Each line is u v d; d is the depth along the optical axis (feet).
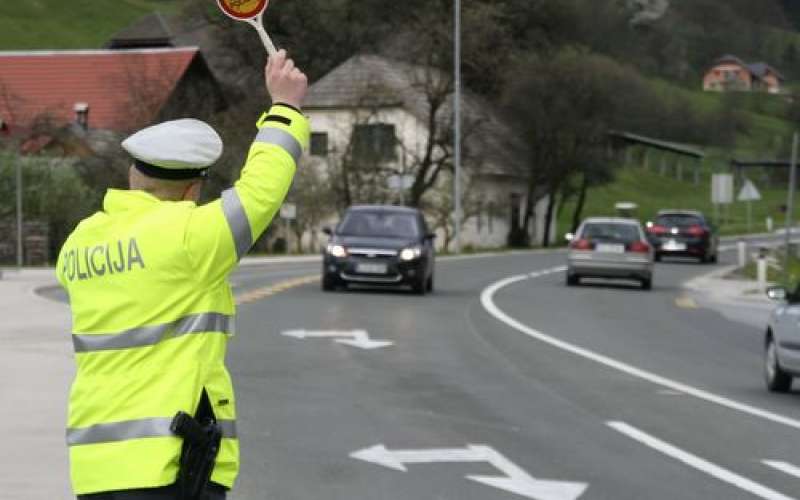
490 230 529.86
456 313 176.24
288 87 31.55
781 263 333.42
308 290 211.20
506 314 177.78
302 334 144.46
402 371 115.65
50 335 134.51
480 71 498.69
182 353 30.09
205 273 30.12
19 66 521.65
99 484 29.73
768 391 109.70
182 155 30.83
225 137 361.30
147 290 30.01
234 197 30.42
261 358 123.13
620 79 539.29
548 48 577.43
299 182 415.44
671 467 74.49
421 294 207.10
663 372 120.47
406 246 204.74
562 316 178.91
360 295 202.08
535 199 542.98
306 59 573.33
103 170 344.28
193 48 488.02
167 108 386.11
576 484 69.21
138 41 652.07
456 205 410.93
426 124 479.00
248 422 87.30
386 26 572.51
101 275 30.27
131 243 30.14
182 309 30.12
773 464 75.97
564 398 101.55
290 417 89.51
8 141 321.32
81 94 508.94
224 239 30.09
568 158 529.86
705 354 138.31
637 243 243.81
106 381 30.04
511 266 321.73
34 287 204.44
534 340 145.48
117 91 505.66
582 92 522.47
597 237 244.42
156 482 29.45
